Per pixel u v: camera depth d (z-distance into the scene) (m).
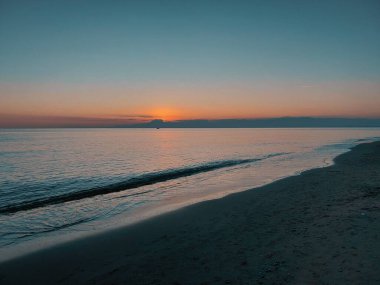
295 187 16.72
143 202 16.05
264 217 11.25
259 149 55.84
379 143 54.81
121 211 14.36
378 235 8.13
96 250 9.02
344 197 13.30
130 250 8.88
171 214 12.58
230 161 36.31
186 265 7.61
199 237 9.59
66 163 38.28
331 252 7.44
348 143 65.81
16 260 8.45
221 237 9.43
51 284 7.04
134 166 34.72
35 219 13.52
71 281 7.12
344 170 22.48
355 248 7.48
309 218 10.52
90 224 12.39
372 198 12.58
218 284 6.55
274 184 18.11
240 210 12.57
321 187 16.20
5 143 92.88
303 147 57.75
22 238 10.85
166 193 18.31
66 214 14.32
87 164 37.12
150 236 10.03
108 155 49.81
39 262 8.28
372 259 6.82
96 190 20.72
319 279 6.28
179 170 29.94
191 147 67.75
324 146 57.50
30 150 62.44
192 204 14.18
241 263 7.44
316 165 28.91
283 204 13.02
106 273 7.45
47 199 18.23
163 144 83.12
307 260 7.19
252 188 17.39
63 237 10.61
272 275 6.69
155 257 8.25
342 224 9.39
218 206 13.48
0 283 7.16
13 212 14.94
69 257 8.56
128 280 7.02
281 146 62.84
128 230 10.78
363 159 30.06
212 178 23.41
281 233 9.26
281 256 7.57
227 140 100.81
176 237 9.76
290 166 28.95
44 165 36.31
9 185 23.62
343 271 6.46
